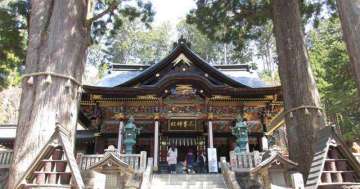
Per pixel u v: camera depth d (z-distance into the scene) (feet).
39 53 24.88
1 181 33.91
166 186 36.91
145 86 58.39
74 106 24.66
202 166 57.26
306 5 46.19
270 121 63.00
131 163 37.76
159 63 62.85
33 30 25.91
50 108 22.58
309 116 30.04
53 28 25.62
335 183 12.80
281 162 26.25
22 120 22.45
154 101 60.49
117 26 47.55
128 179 33.47
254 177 36.40
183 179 38.96
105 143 60.64
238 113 61.72
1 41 42.55
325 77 66.18
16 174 20.65
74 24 26.86
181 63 64.39
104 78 71.82
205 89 59.11
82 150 65.16
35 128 21.75
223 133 61.82
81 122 68.64
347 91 59.36
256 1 45.80
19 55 44.60
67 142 14.15
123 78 70.95
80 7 28.22
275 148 28.17
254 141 61.62
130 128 44.65
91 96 58.39
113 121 61.05
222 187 36.09
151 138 61.16
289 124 31.32
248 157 38.22
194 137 61.82
